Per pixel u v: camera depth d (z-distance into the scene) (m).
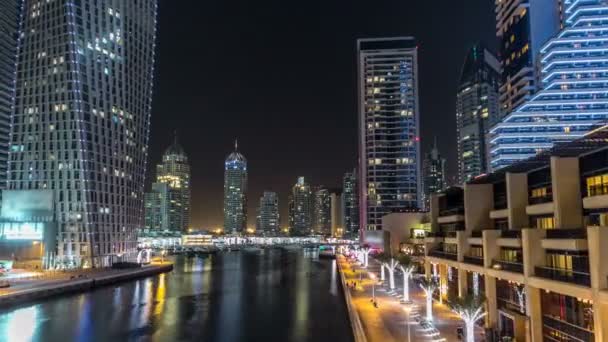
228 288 145.25
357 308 81.19
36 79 184.75
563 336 46.06
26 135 183.50
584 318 42.97
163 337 79.31
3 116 190.25
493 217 70.62
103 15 192.88
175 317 96.06
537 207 56.84
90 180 179.12
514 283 57.09
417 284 115.62
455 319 70.12
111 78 194.50
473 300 53.78
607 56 189.88
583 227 48.19
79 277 138.75
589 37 191.12
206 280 168.38
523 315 53.25
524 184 62.78
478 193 76.00
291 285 155.25
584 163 51.22
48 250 169.88
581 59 191.38
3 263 155.88
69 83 179.75
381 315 74.50
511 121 198.75
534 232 51.03
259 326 88.81
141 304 110.31
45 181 178.50
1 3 184.25
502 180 72.75
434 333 61.31
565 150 53.47
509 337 53.94
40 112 182.62
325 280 172.50
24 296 106.56
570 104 192.38
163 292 132.62
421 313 75.31
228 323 91.25
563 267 46.84
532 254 50.84
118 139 196.75
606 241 39.16
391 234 175.75
